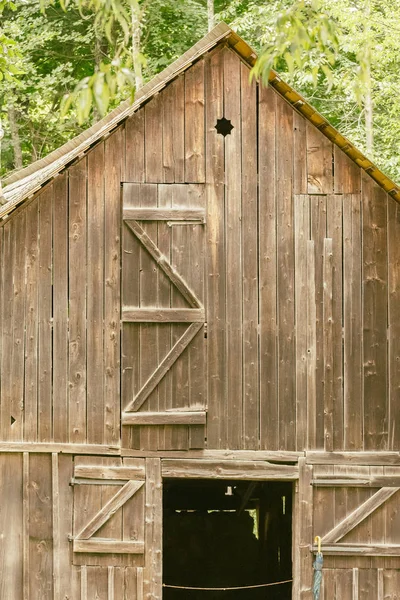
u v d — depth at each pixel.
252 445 15.40
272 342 15.52
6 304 15.16
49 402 15.15
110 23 9.95
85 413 15.20
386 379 15.63
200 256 15.46
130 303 15.27
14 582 14.98
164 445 15.29
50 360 15.19
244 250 15.52
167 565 21.08
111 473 15.19
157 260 15.33
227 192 15.54
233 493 22.89
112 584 15.11
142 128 15.46
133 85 9.71
